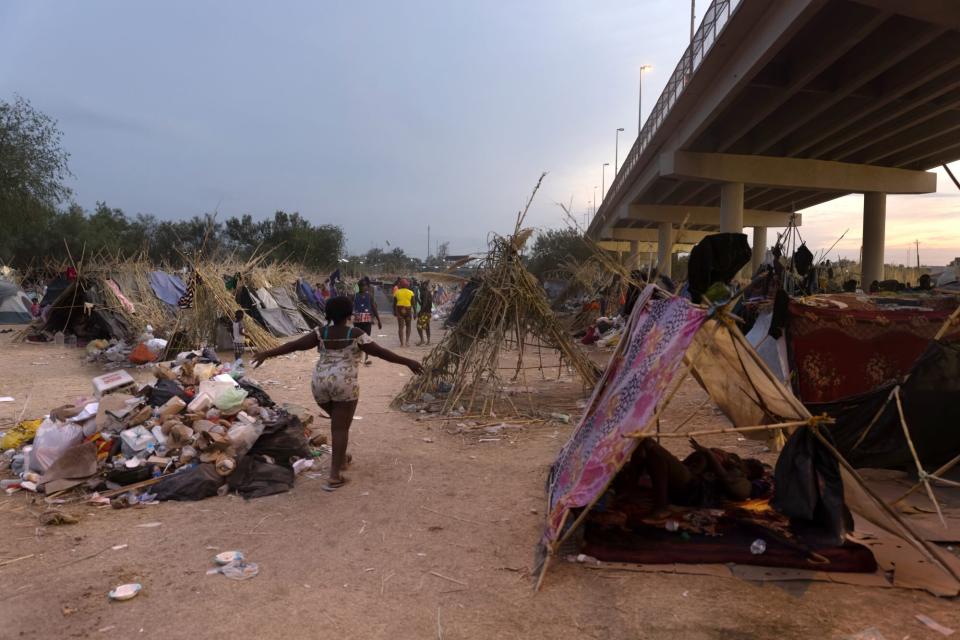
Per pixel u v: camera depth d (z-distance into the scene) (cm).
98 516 514
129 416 649
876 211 3216
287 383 1181
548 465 666
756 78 1888
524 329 960
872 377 680
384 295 3819
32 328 1758
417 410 925
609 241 6750
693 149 2734
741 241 463
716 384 595
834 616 358
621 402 479
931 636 338
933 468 614
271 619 357
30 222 3203
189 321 1504
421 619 359
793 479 444
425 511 530
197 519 510
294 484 596
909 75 1816
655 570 413
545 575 410
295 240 5294
